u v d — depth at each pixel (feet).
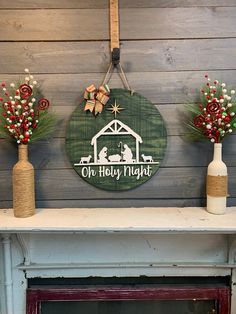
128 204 4.48
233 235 4.33
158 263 4.49
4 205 4.45
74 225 3.81
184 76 4.34
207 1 4.28
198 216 4.08
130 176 4.41
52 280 4.57
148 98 4.37
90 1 4.26
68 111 4.36
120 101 4.33
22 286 4.53
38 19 4.26
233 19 4.30
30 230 3.77
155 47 4.32
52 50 4.30
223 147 4.45
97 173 4.41
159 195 4.48
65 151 4.42
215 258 4.50
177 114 4.38
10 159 4.42
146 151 4.39
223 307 4.47
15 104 3.98
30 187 4.07
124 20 4.28
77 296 4.47
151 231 3.78
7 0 4.24
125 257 4.52
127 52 4.32
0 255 4.48
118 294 4.46
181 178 4.46
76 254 4.51
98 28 4.29
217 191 4.11
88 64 4.33
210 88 4.12
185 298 4.47
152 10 4.28
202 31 4.31
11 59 4.30
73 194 4.46
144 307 4.60
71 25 4.28
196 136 4.30
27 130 4.00
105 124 4.35
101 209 4.40
